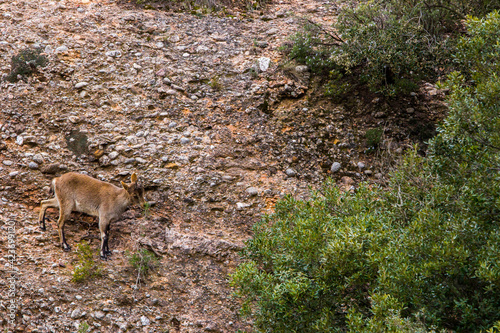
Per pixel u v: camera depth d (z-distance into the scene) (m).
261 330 8.01
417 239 7.54
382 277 7.12
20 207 11.13
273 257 8.48
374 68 14.70
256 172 13.23
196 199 12.27
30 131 12.76
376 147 14.12
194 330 9.78
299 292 7.52
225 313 10.16
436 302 7.27
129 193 10.73
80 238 10.95
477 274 6.74
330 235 7.97
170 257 10.98
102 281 10.15
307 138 14.28
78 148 12.74
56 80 14.26
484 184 7.64
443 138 8.52
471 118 8.02
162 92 14.68
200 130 13.96
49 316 9.36
